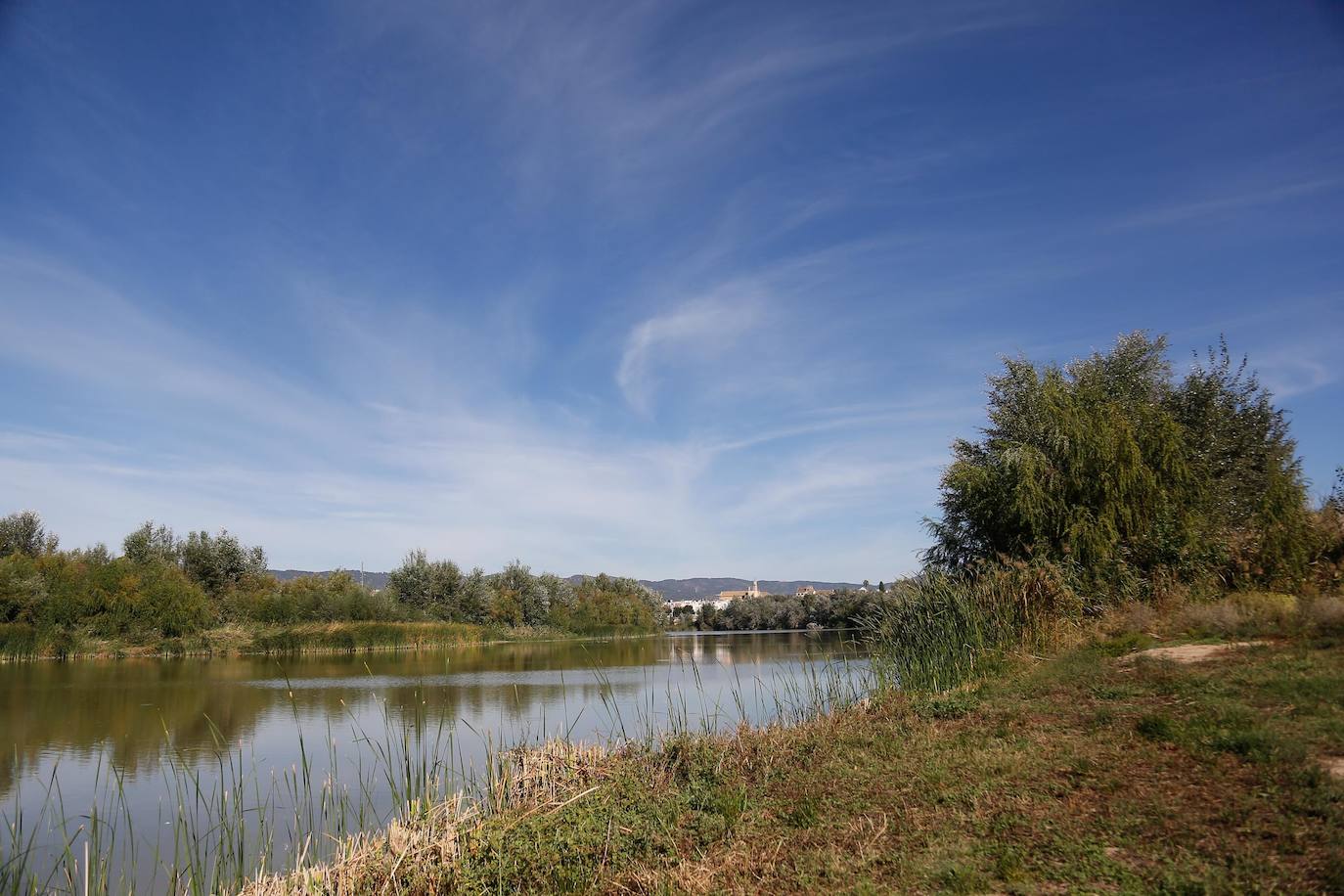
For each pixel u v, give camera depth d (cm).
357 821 1167
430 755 1562
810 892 578
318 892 797
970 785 728
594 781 1095
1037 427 1972
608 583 9906
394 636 5403
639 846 789
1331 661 968
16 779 1462
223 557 6800
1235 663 1038
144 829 1162
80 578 4703
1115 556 1738
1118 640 1398
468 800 1139
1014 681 1198
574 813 902
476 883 771
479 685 2838
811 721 1266
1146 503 1784
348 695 2559
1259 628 1262
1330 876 471
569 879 750
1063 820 618
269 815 1216
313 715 2142
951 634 1522
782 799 818
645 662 3747
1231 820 570
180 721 2062
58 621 4359
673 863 721
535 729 1802
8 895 875
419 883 810
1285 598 1388
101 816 1220
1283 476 1764
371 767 1498
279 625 5481
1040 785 702
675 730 1383
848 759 915
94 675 3288
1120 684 1046
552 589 8600
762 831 735
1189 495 1838
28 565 4638
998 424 2384
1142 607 1523
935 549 2131
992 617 1599
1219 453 2209
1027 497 1823
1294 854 511
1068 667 1210
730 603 9444
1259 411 2300
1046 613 1563
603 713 2005
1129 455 1780
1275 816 563
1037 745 820
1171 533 1728
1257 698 848
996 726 934
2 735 1892
